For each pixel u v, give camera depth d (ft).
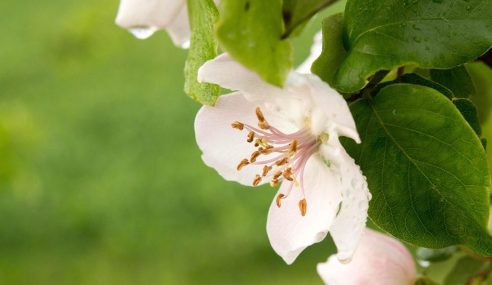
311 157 0.82
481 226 0.76
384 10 0.76
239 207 4.23
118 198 4.37
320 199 0.82
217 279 4.04
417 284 0.94
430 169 0.76
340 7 2.67
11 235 4.28
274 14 0.70
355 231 0.77
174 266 4.17
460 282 0.97
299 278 3.77
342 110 0.73
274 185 0.83
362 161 0.77
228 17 0.70
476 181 0.76
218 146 0.83
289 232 0.83
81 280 4.14
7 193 4.27
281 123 0.82
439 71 0.81
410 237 0.78
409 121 0.76
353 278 0.93
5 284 4.11
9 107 5.18
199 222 4.24
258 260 4.09
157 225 4.30
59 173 4.63
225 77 0.77
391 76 0.81
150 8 0.88
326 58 0.77
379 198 0.78
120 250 4.25
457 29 0.75
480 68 0.93
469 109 0.79
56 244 4.30
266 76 0.70
